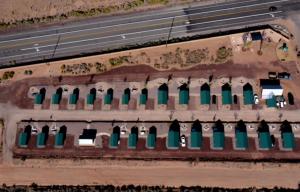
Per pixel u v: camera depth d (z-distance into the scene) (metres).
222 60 152.00
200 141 140.50
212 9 161.00
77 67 156.00
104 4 165.62
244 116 143.25
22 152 145.88
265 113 143.00
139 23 161.38
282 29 154.88
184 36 157.00
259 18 157.62
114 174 140.75
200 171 138.12
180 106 146.50
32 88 154.75
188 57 153.50
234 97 146.25
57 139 145.38
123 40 159.00
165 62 153.75
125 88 151.38
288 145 137.12
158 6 163.75
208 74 150.62
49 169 143.38
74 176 141.75
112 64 155.12
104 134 145.50
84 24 163.75
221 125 142.50
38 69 157.12
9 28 166.12
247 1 161.25
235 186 135.75
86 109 149.62
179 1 163.50
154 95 149.38
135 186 138.75
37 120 149.75
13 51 161.75
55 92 153.25
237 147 138.75
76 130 146.75
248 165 136.88
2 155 146.25
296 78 147.25
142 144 142.88
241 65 150.75
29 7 168.00
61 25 164.62
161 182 138.38
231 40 154.12
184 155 140.25
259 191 134.38
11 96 154.38
